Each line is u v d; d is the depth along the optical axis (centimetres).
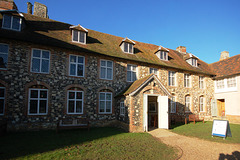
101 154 635
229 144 833
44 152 635
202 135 1030
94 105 1287
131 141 837
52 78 1155
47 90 1138
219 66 2173
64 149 675
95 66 1338
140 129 1127
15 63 1052
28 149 666
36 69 1127
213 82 2095
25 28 1212
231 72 1850
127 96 1162
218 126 995
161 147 754
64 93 1183
